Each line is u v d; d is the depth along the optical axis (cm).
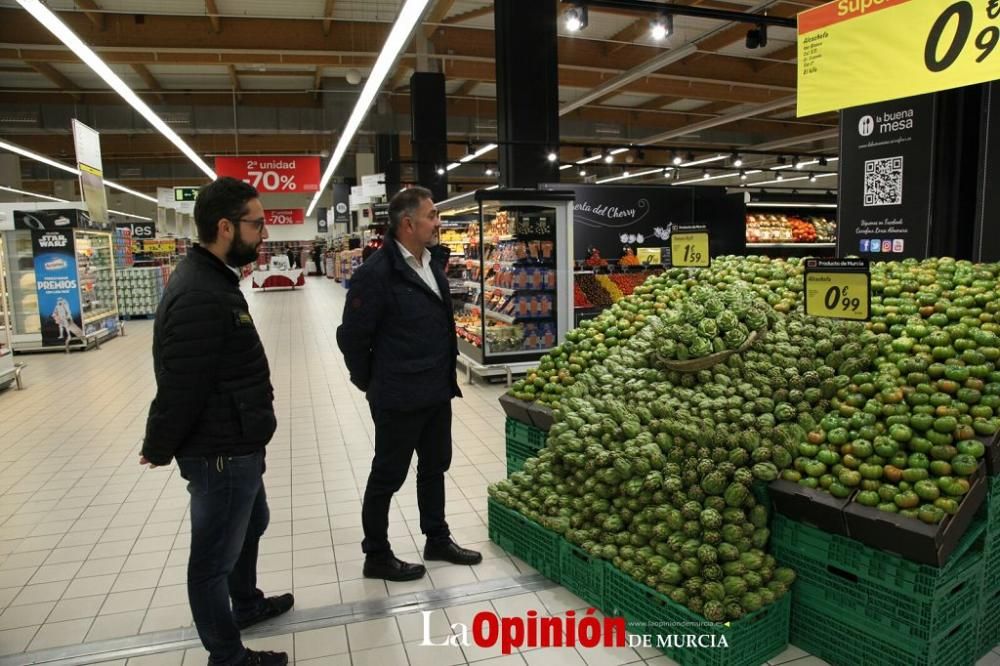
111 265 1258
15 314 1057
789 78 1427
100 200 1051
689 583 246
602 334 397
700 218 1008
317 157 1361
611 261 966
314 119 1667
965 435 231
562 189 918
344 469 492
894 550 221
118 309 1410
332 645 267
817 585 250
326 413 669
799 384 287
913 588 219
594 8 982
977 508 232
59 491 452
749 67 1402
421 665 254
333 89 1617
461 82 1623
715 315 319
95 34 1038
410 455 313
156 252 1831
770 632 250
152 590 318
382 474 310
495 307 806
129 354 1049
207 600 225
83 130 988
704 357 305
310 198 3659
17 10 1007
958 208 446
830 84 384
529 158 870
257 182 1342
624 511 282
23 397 751
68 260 1047
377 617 286
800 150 2306
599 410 324
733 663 238
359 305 294
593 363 377
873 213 480
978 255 430
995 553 248
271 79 1525
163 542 371
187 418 207
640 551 267
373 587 312
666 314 368
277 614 288
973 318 273
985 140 422
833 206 1283
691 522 257
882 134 470
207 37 1080
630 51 1309
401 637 271
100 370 914
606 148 1855
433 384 309
